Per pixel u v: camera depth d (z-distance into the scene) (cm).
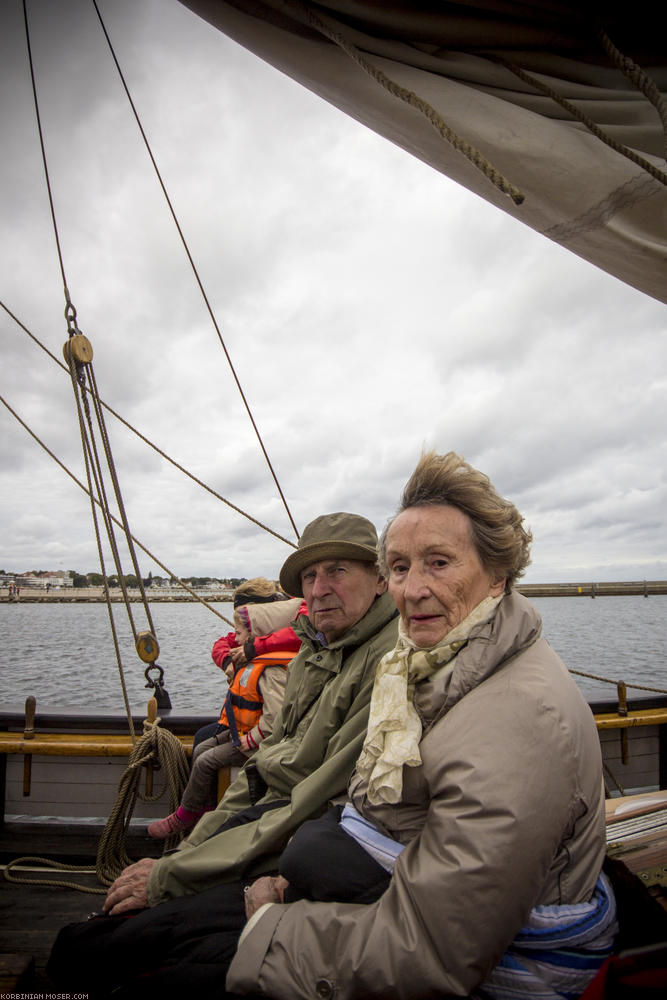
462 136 128
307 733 154
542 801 89
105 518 260
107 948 124
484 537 111
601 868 107
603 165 126
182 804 232
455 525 111
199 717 275
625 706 294
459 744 96
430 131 132
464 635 106
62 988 129
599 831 101
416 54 133
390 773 100
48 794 270
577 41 131
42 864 235
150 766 253
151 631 295
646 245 127
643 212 125
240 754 228
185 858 142
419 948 87
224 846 143
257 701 230
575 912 97
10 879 222
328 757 145
